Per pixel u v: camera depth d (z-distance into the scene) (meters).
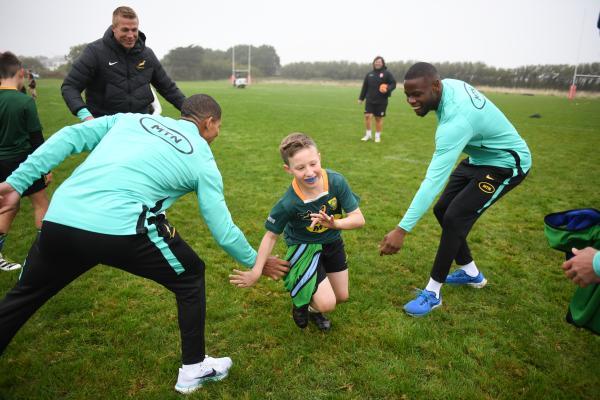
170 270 2.04
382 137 11.06
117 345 2.71
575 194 6.22
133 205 1.88
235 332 2.87
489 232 4.74
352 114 16.95
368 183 6.61
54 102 18.62
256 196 5.86
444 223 3.03
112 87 3.88
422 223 4.98
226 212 2.12
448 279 3.54
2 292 3.32
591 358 2.64
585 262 1.75
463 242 3.37
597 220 1.98
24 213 5.07
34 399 2.26
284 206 2.49
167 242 1.98
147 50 4.05
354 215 2.58
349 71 75.38
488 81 53.53
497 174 2.95
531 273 3.78
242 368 2.52
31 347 2.68
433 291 3.14
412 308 3.07
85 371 2.46
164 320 2.97
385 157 8.49
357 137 11.02
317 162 2.39
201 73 75.19
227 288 3.44
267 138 10.62
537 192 6.31
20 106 3.48
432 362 2.60
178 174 1.98
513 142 2.91
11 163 3.58
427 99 2.71
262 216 5.12
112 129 2.08
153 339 2.76
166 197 2.03
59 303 3.14
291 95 30.33
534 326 2.97
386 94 9.91
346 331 2.89
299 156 2.34
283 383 2.41
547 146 9.95
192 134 2.12
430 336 2.85
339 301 2.96
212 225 2.10
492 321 3.04
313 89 43.47
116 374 2.45
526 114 17.66
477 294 3.42
